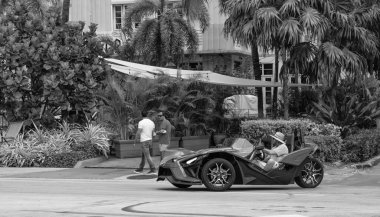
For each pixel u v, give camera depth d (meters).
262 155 12.59
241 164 12.18
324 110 19.80
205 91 22.39
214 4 32.25
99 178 15.32
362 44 20.05
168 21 26.92
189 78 21.08
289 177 12.61
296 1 18.14
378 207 9.50
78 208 9.33
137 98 20.05
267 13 17.83
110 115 20.17
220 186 12.03
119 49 27.70
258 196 11.23
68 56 20.27
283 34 17.86
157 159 18.94
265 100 31.86
